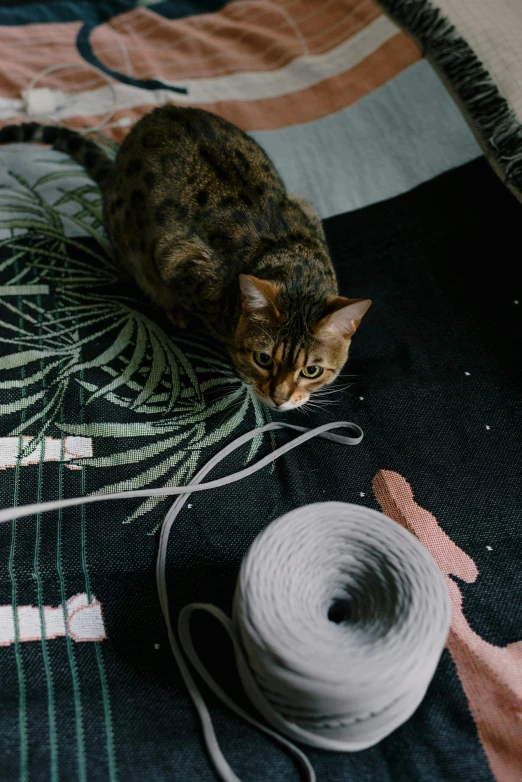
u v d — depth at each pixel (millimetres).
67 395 1200
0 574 965
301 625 792
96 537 1018
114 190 1361
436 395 1230
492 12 1609
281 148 1641
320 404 1228
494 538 1048
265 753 818
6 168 1575
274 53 1887
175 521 1048
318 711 764
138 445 1145
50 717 832
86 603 951
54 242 1459
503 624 951
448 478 1119
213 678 885
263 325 1107
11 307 1329
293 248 1201
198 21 2025
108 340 1306
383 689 737
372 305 1369
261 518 1065
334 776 805
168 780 786
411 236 1480
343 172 1598
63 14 1990
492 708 864
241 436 1159
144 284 1380
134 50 1898
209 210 1214
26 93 1696
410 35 1671
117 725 833
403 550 856
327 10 1972
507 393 1234
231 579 993
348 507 899
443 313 1356
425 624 786
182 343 1327
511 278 1402
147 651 909
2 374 1218
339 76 1796
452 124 1643
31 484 1077
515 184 1393
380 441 1170
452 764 818
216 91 1792
